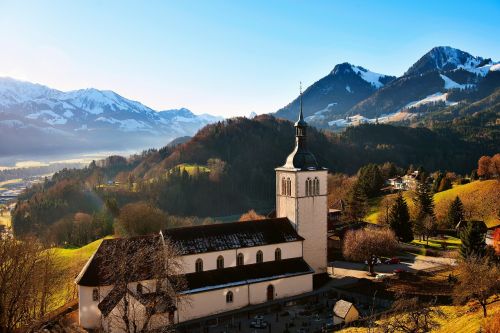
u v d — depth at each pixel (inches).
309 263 3390.7
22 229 7298.2
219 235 3029.0
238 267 2999.5
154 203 7598.4
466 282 2409.0
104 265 2576.3
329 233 4803.2
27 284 2618.1
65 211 7731.3
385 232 4175.7
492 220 5487.2
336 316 2628.0
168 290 2484.0
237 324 2657.5
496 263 3181.6
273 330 2554.1
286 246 3211.1
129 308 2337.6
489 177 7288.4
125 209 5502.0
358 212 6003.9
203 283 2805.1
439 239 5315.0
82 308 2546.8
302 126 3432.6
